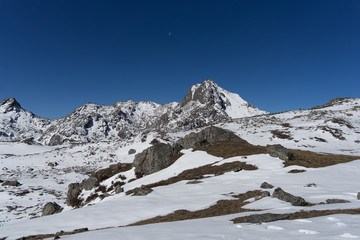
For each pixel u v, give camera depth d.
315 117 106.56
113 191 41.00
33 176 81.12
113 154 105.38
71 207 45.12
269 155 39.00
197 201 22.80
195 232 11.03
